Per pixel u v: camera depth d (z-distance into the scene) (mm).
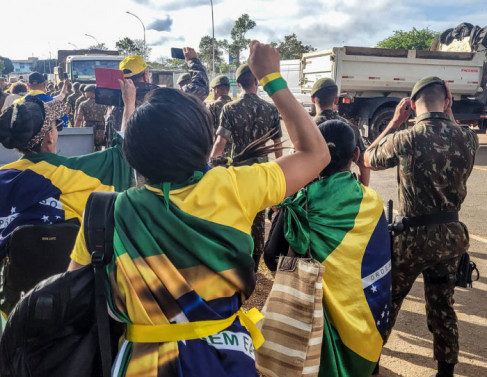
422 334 3580
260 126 4242
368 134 12141
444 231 2658
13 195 2023
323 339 2004
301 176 1313
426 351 3342
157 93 1273
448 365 2818
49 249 1998
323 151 1354
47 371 1228
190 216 1191
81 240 1279
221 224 1214
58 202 2078
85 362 1233
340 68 11992
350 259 2057
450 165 2617
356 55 12023
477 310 3934
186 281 1187
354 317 2033
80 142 3525
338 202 2080
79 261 1277
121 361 1205
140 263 1166
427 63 12359
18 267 1989
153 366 1162
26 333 1205
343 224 2072
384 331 2137
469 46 13203
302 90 14039
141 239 1178
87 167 2156
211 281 1203
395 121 2936
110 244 1208
